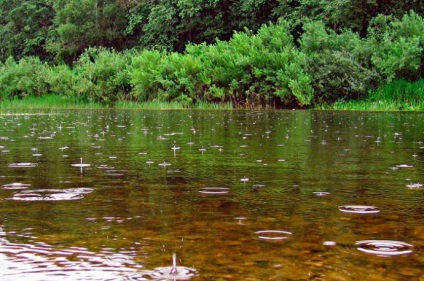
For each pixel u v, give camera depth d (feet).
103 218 7.76
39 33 108.68
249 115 45.85
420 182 11.16
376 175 12.21
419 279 5.13
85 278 5.15
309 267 5.48
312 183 11.09
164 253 5.98
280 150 17.99
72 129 29.73
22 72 83.92
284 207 8.59
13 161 15.05
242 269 5.41
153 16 90.63
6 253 5.99
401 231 6.97
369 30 63.16
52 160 15.30
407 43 54.90
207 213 8.13
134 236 6.72
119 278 5.15
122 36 101.86
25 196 9.53
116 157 16.05
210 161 14.98
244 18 88.74
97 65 75.72
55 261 5.70
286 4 81.92
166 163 14.52
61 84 78.95
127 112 55.42
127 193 9.91
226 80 65.72
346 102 59.31
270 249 6.13
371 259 5.76
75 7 98.78
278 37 66.54
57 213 8.11
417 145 19.53
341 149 18.28
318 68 60.39
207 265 5.54
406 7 69.36
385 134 24.71
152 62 71.97
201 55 70.13
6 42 112.16
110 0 101.09
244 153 17.10
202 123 34.78
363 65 59.82
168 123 35.12
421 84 55.47
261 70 62.54
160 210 8.35
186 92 68.39
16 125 33.94
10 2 112.47
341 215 7.97
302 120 37.47
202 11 89.35
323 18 72.69
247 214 8.04
